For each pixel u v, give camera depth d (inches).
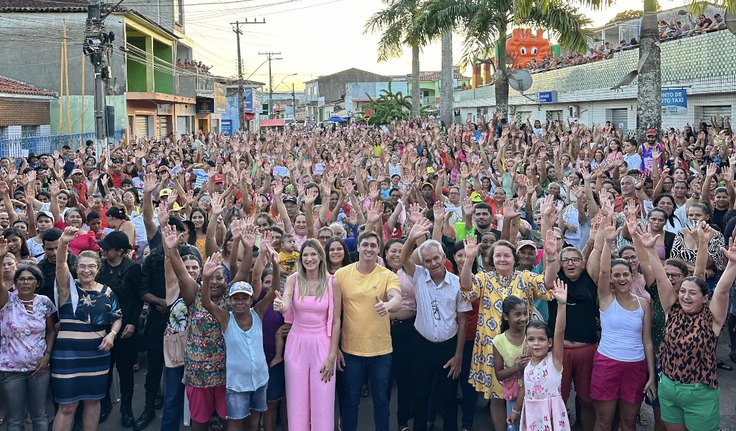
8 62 1278.3
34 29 1278.3
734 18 652.7
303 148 748.0
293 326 249.4
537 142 663.8
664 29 964.6
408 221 364.2
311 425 243.9
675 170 467.2
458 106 1998.0
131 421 284.2
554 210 320.8
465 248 253.6
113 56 1334.9
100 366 252.1
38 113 1185.4
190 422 256.1
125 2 1628.9
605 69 1069.8
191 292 249.1
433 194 459.8
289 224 368.5
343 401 260.5
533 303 255.8
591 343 252.4
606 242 241.1
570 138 655.8
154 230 331.9
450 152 693.9
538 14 954.7
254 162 614.9
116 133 1293.1
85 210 420.8
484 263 298.2
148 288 283.3
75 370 247.9
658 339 256.8
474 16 1011.9
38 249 341.1
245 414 244.1
